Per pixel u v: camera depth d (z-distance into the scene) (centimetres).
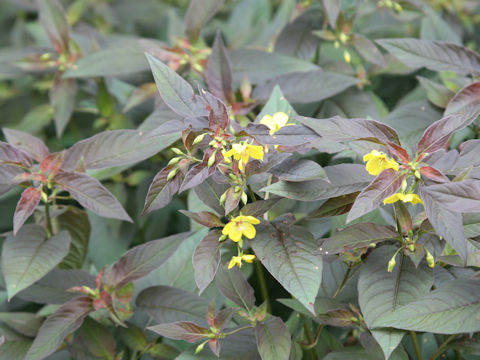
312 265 77
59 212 91
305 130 77
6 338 87
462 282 77
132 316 91
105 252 100
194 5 96
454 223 73
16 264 83
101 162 85
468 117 75
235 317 85
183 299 87
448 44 89
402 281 78
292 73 95
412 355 87
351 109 99
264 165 78
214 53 92
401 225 77
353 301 85
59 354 89
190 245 93
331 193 78
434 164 77
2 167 84
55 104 101
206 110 79
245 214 79
